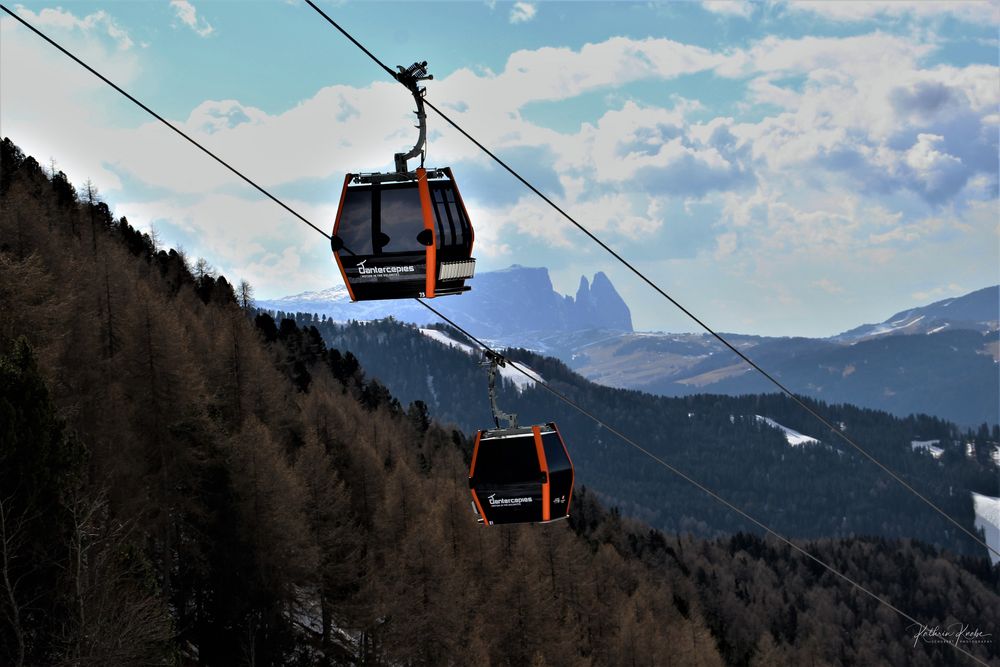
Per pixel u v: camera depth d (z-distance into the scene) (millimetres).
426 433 180750
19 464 31594
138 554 37500
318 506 70375
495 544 89688
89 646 29141
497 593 82188
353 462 88000
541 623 82500
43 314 55156
